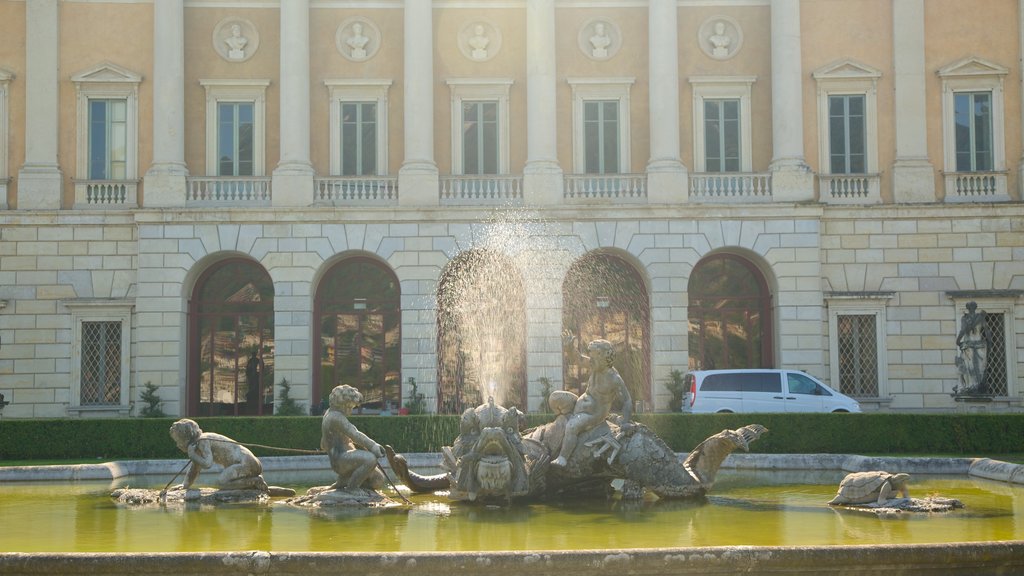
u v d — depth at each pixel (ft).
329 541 39.70
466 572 33.27
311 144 141.28
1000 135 140.05
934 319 137.18
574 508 49.52
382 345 141.28
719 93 141.49
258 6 141.90
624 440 52.34
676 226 134.82
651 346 134.92
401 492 54.60
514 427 51.80
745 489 59.11
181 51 137.59
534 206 134.62
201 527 43.80
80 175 138.82
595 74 142.31
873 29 141.28
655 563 33.58
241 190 137.90
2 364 135.85
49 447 94.53
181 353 134.82
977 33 140.97
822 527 43.11
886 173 140.36
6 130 139.03
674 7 137.69
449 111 141.69
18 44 139.74
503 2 142.51
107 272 137.08
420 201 135.85
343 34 142.20
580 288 140.15
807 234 135.03
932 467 72.33
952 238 137.49
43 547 38.83
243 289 141.08
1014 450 93.81
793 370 125.90
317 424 97.04
